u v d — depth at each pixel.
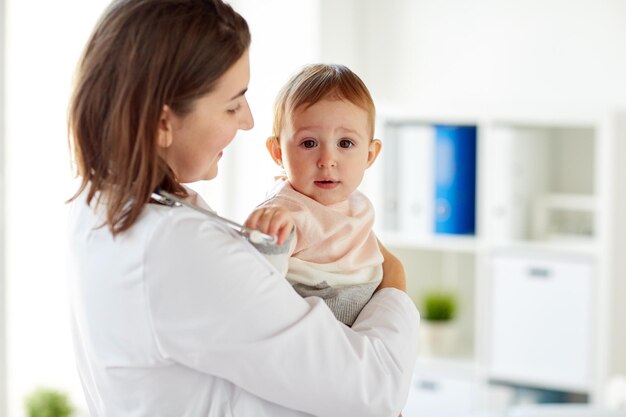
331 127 1.44
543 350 3.20
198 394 1.22
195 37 1.18
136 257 1.17
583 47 3.38
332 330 1.22
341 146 1.45
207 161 1.25
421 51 3.68
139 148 1.17
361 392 1.22
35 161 3.38
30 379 3.47
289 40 3.54
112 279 1.20
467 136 3.36
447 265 3.74
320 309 1.22
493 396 3.30
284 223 1.27
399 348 1.29
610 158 3.04
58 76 3.35
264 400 1.24
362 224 1.46
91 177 1.21
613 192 3.06
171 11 1.18
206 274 1.16
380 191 3.46
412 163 3.43
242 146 3.62
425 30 3.67
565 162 3.50
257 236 1.21
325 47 3.54
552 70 3.44
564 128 3.49
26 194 3.40
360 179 1.47
